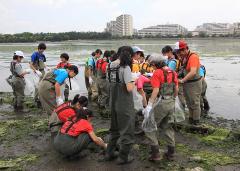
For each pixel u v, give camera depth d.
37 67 6.00
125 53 3.18
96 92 6.32
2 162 3.50
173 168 3.30
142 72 4.72
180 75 4.45
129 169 3.30
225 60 15.78
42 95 4.16
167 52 4.60
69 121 3.57
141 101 4.16
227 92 7.46
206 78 9.73
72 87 5.59
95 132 4.33
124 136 3.30
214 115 5.49
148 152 3.68
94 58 6.31
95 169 3.31
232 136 4.12
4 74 11.31
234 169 3.28
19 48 30.62
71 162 3.49
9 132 4.50
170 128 3.51
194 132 4.35
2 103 6.34
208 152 3.70
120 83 3.21
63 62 4.97
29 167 3.38
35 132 4.47
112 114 3.36
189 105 4.56
